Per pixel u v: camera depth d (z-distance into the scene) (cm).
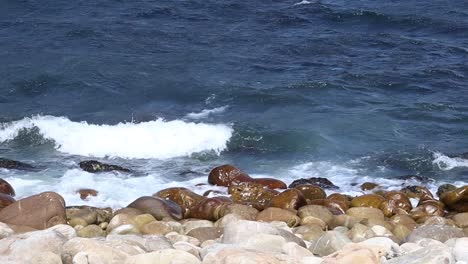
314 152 3719
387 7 6556
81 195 2989
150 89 4556
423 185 3262
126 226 2403
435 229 2280
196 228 2356
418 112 4272
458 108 4359
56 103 4322
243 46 5412
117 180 3212
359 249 1688
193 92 4519
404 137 3919
